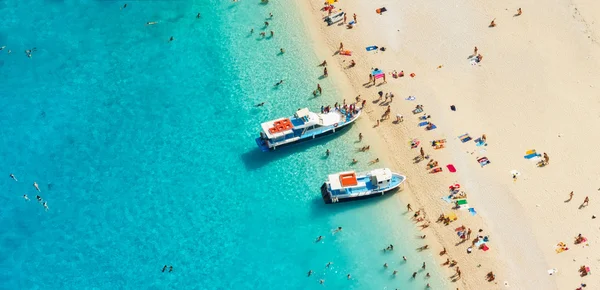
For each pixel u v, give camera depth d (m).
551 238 69.75
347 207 74.88
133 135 83.88
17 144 83.56
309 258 71.38
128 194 78.00
